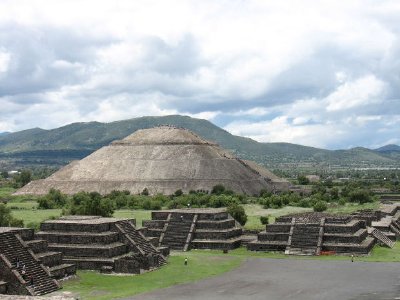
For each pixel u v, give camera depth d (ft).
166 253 319.27
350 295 217.56
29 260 233.76
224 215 386.52
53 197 639.35
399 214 542.57
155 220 383.65
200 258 318.45
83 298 212.43
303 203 636.07
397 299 209.67
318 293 221.87
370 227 401.49
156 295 219.00
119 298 212.84
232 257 323.57
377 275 261.65
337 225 344.90
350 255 326.65
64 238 283.38
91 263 272.10
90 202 426.51
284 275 263.90
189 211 390.42
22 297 188.03
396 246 371.15
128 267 265.95
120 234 292.81
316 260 311.06
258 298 213.25
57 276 244.22
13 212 548.31
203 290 228.84
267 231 357.00
